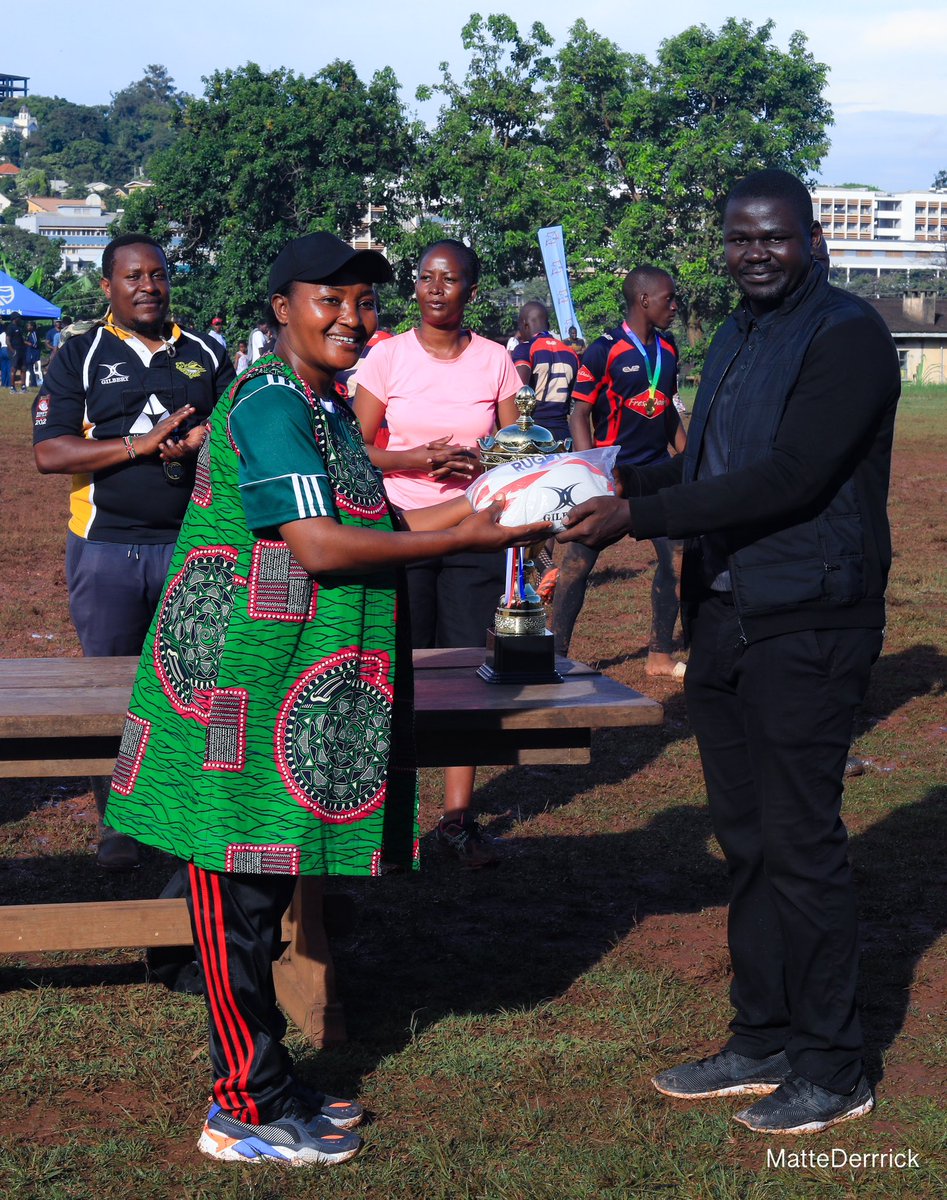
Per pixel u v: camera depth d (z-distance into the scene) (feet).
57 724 10.10
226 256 165.48
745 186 9.77
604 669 24.84
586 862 15.60
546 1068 10.57
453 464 11.37
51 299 198.39
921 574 35.24
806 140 190.49
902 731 21.24
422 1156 9.32
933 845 15.94
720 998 11.96
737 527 9.48
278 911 9.22
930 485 58.13
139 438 13.97
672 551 23.79
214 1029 9.21
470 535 9.07
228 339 165.78
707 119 179.42
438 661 12.71
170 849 8.91
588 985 12.17
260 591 8.71
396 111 173.88
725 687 10.39
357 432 9.59
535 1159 9.32
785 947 10.00
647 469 11.00
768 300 9.81
